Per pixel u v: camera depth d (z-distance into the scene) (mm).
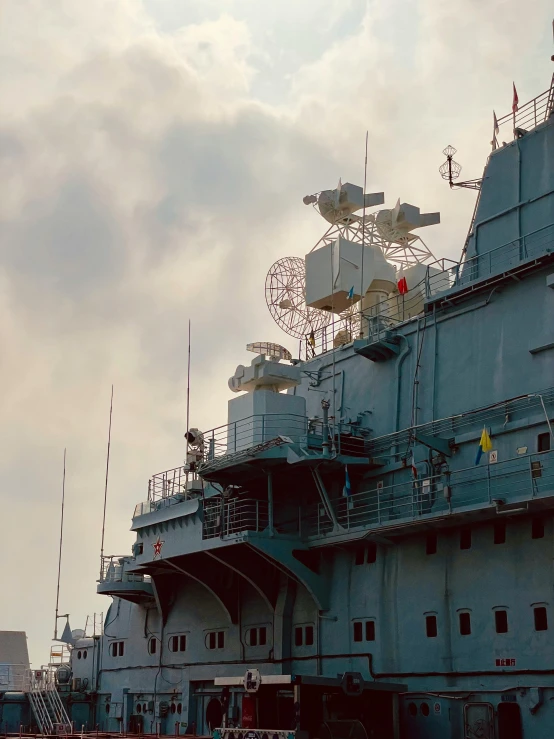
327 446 34500
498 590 29281
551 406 29656
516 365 31328
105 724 47562
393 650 32188
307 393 41094
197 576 39562
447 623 30625
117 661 47688
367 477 35844
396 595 32625
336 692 28938
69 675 51719
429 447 32562
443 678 30234
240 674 38188
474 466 30672
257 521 35938
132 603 47406
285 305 43250
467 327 33656
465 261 33875
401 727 31016
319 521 36281
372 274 40219
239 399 38875
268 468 35969
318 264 40844
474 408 32344
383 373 37125
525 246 32562
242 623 38969
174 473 42094
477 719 28766
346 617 34406
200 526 38281
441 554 31484
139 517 42875
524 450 29953
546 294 30938
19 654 72312
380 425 36469
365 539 33094
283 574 37188
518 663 28125
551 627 27484
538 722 27281
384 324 38344
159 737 36688
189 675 41312
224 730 28672
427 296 35406
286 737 26750
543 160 33188
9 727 50875
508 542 29391
